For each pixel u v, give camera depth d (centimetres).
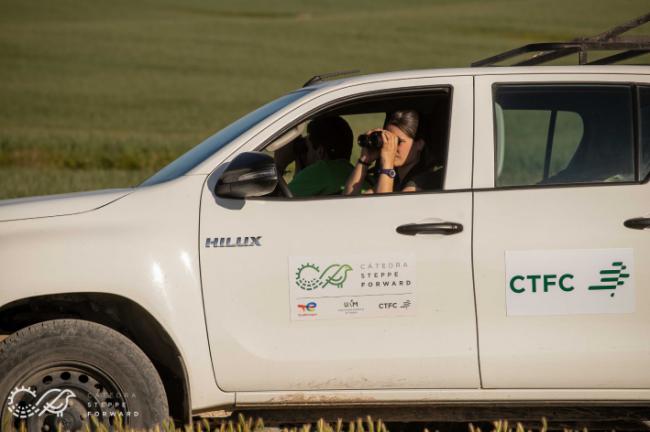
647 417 1587
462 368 1469
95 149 10419
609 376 1468
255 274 1475
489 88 1567
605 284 1466
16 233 1474
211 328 1469
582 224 1477
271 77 17712
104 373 1460
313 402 1492
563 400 1490
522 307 1466
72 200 1529
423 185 1570
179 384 1553
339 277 1475
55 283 1438
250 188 1452
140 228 1480
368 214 1493
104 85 17325
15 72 18412
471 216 1484
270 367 1470
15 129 12562
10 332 1644
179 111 14838
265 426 1711
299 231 1486
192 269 1471
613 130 1565
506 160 2178
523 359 1462
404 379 1475
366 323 1475
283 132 1562
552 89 1576
